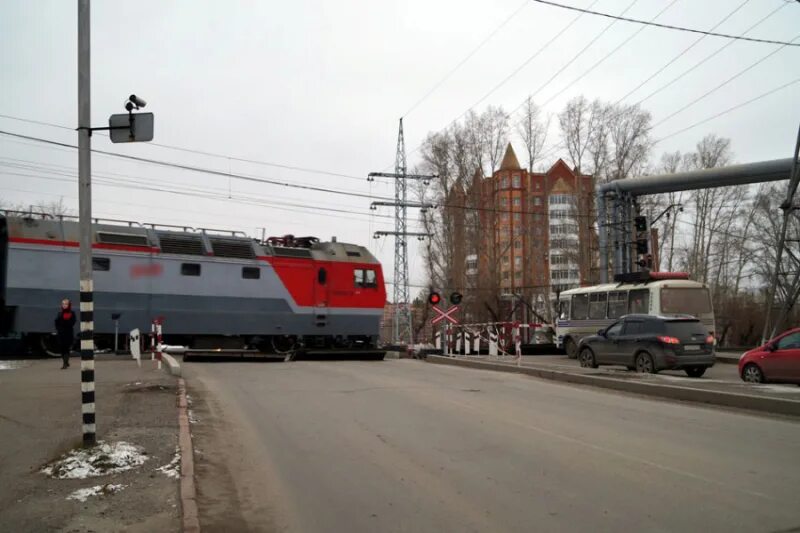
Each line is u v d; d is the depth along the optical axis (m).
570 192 55.31
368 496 6.62
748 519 5.78
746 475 7.29
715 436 9.57
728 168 26.91
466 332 28.97
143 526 5.39
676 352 17.55
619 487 6.82
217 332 24.22
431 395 14.08
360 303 27.36
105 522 5.46
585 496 6.52
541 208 54.59
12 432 8.71
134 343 18.50
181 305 23.55
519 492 6.68
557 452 8.48
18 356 21.66
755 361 15.40
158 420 9.96
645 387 14.58
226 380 16.94
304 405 12.61
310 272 26.41
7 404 10.95
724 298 53.62
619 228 30.19
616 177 40.91
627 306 24.97
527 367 19.89
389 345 31.38
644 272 24.80
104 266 22.39
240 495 6.70
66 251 21.73
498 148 44.00
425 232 48.78
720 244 50.94
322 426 10.39
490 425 10.43
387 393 14.39
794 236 46.88
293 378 17.56
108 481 6.63
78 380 14.57
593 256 42.38
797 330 14.88
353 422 10.73
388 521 5.86
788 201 22.66
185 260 23.75
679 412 11.97
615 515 5.92
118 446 7.77
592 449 8.66
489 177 44.22
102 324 22.23
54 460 7.24
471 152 43.97
